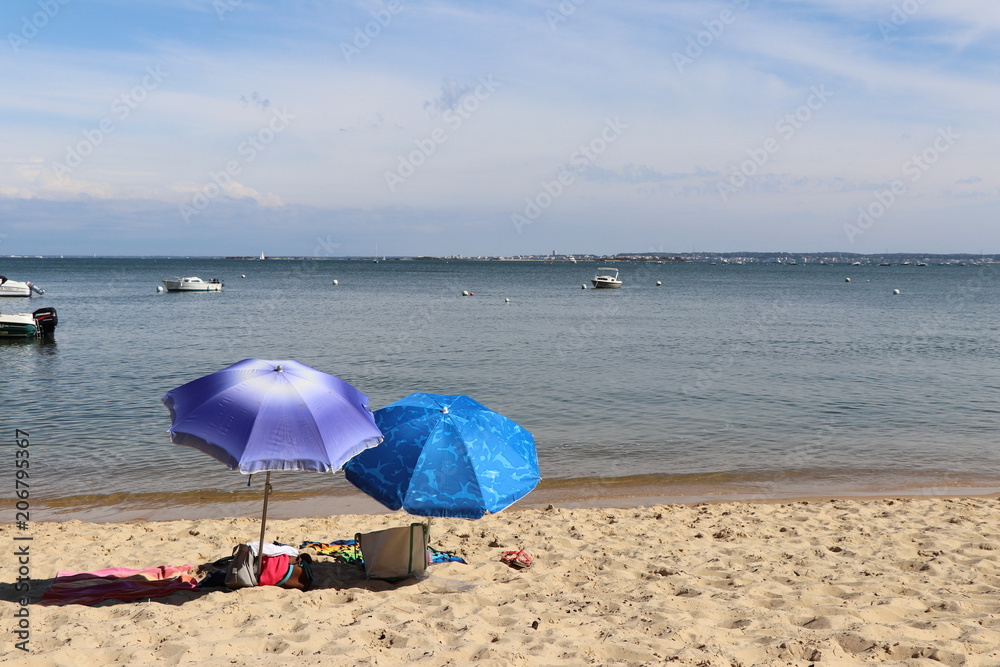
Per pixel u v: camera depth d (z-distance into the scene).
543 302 66.94
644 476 12.83
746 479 12.67
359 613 5.99
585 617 5.97
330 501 11.20
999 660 5.02
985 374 24.11
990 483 12.49
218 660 4.88
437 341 33.38
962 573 7.19
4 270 159.38
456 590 6.74
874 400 19.61
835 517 9.87
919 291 93.62
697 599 6.37
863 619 5.88
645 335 36.78
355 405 6.42
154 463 13.02
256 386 5.96
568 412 17.97
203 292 79.75
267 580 6.57
